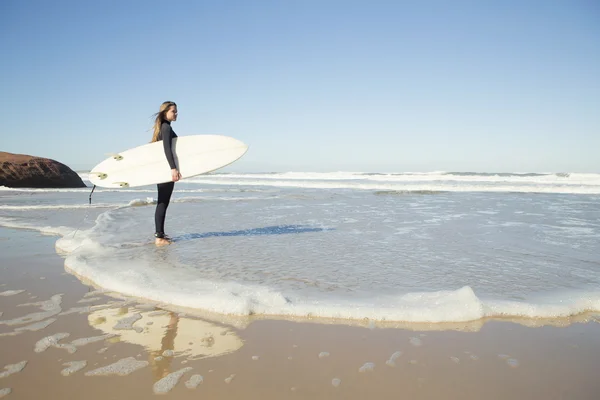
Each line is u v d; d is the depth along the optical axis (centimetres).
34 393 168
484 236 522
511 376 184
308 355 205
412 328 239
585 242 482
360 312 255
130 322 247
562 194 1284
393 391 171
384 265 371
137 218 694
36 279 341
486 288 301
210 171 491
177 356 203
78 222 665
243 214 763
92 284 327
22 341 219
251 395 168
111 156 512
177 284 309
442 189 1520
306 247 454
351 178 2869
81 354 204
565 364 195
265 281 318
